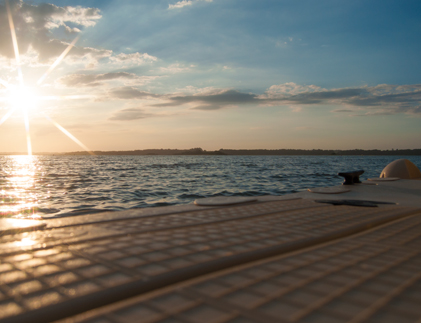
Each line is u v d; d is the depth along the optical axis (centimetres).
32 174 2822
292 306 100
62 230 221
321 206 375
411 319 91
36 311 99
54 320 99
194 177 2266
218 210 334
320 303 102
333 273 131
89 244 180
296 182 1759
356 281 122
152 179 2092
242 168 3894
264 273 131
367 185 769
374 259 152
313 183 1686
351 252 166
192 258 153
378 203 441
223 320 91
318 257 155
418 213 333
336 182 1744
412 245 182
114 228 229
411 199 541
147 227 234
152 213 305
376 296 108
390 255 160
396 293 110
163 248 171
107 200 1085
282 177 2195
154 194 1249
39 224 230
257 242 188
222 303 102
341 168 3931
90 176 2466
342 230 227
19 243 181
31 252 162
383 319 91
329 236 209
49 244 178
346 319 91
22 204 995
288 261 148
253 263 144
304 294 109
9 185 1695
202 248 172
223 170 3359
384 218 284
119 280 124
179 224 248
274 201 436
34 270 135
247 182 1783
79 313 104
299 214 307
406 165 991
